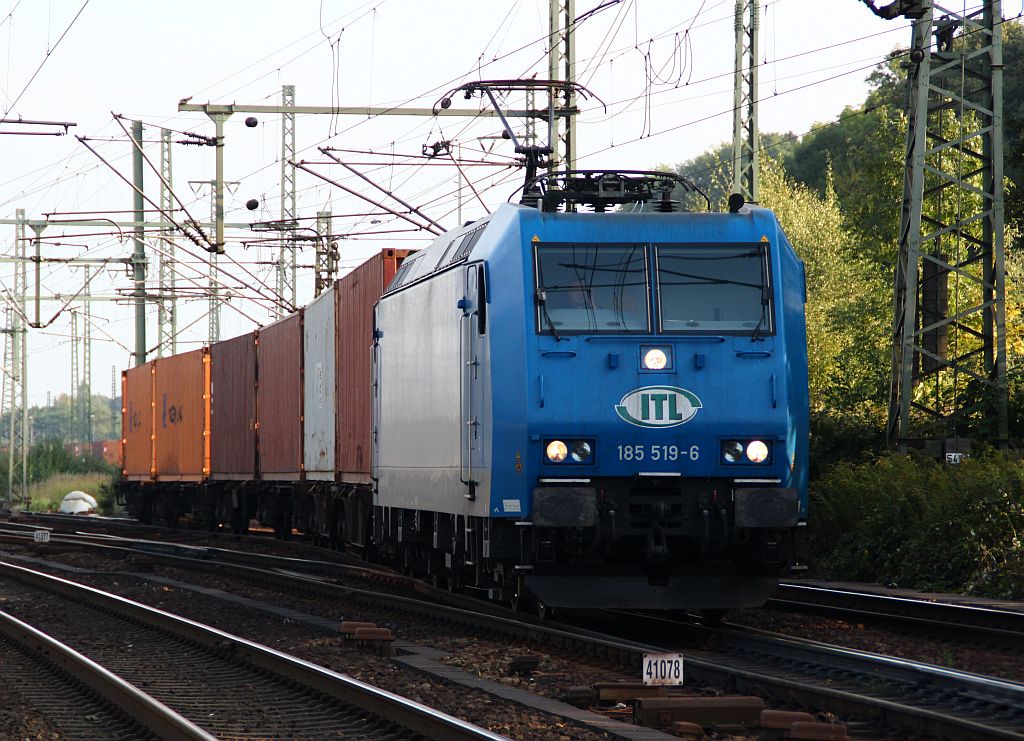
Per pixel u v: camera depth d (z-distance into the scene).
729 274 33.66
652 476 32.47
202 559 68.31
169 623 37.81
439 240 43.56
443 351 39.31
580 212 34.09
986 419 58.94
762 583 33.75
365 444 60.03
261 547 82.81
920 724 21.53
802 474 33.47
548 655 31.33
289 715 24.67
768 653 30.83
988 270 59.97
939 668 25.75
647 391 32.66
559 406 32.41
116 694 25.75
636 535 32.84
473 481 35.31
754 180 69.75
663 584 33.38
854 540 55.06
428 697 25.73
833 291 107.31
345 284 64.50
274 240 97.50
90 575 60.03
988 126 58.78
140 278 118.25
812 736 19.42
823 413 69.25
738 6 70.12
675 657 25.91
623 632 36.19
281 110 74.94
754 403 32.91
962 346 83.75
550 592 33.09
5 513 139.75
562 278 33.19
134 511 121.44
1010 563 45.19
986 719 22.66
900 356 59.56
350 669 29.62
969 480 49.78
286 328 78.12
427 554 46.62
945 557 48.75
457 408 37.34
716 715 22.45
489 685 26.88
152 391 113.38
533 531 32.66
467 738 20.08
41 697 27.47
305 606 45.72
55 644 32.06
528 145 71.69
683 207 37.28
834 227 111.38
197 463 99.31
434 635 36.06
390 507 47.53
